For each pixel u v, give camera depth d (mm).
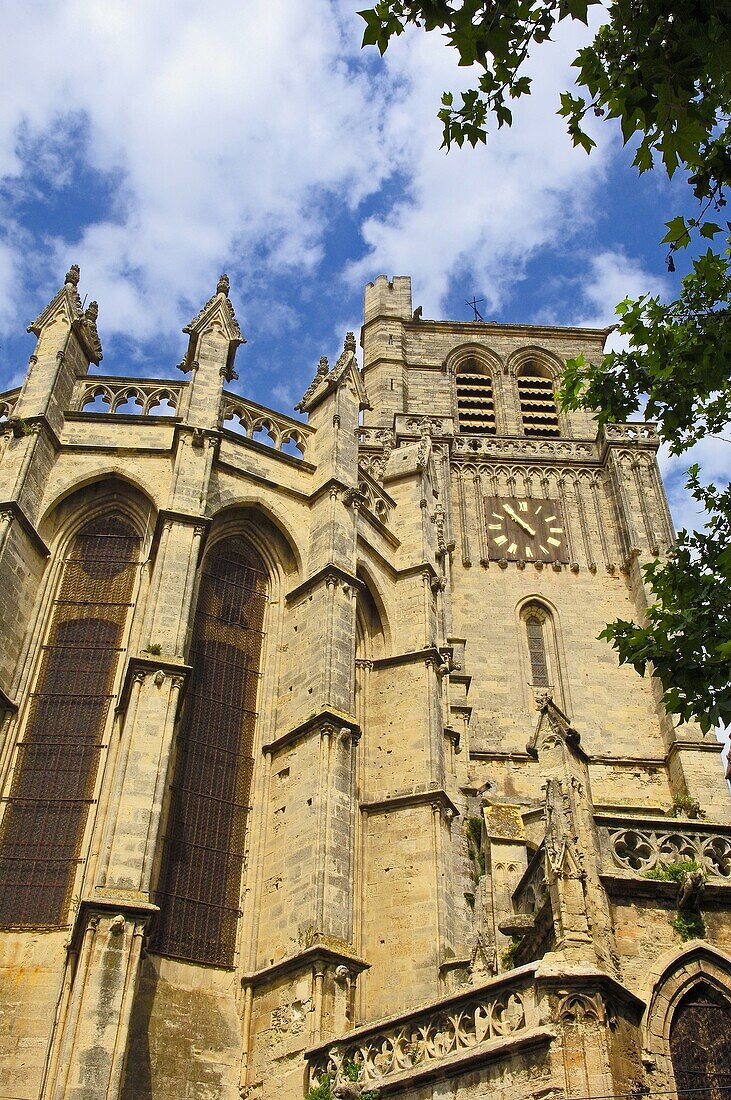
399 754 37562
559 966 20000
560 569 60812
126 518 37625
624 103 15938
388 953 33281
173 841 31406
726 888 21766
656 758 52938
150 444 38250
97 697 33750
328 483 39031
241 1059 28922
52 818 31406
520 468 65312
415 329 78625
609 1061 18859
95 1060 24297
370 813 36281
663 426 25500
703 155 19141
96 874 27219
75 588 35938
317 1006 27531
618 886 21875
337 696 33906
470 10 15445
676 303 25266
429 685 38750
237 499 37781
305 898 29859
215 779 33344
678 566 24062
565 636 58000
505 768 52594
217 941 30766
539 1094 19094
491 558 60969
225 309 41656
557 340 78938
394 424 67562
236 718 34938
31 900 30016
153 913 26656
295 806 32156
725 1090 19641
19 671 33562
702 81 18812
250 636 36875
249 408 41281
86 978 25312
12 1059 27438
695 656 22094
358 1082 23656
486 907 36281
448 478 63188
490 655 57094
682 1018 20641
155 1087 27516
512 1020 20719
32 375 38812
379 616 41281
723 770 50906
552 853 21578
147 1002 28578
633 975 20859
